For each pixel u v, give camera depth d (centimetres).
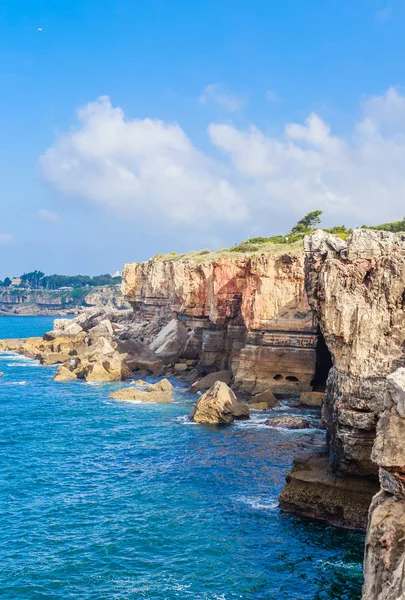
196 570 2945
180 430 5650
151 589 2775
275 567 2955
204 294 8650
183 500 3834
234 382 7081
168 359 9400
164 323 10962
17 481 4219
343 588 2759
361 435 3272
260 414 6197
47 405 7044
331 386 4006
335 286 3488
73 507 3741
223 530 3375
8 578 2878
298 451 4853
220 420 5922
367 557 1720
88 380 8950
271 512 3612
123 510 3688
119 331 11419
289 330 6781
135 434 5541
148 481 4209
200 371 8438
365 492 3372
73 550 3169
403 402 1666
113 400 7312
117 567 2988
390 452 1673
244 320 7200
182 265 9812
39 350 12825
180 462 4631
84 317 13838
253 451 4884
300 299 6794
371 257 3550
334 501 3428
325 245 4044
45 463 4653
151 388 7731
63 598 2708
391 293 3356
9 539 3294
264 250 8681
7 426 5928
